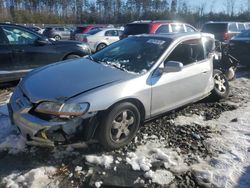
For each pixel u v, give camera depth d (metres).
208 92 5.49
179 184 3.32
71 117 3.42
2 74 6.62
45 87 3.70
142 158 3.72
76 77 3.93
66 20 63.22
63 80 3.85
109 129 3.74
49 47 7.27
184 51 4.88
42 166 3.53
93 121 3.58
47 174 3.39
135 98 3.95
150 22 10.97
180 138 4.36
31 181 3.25
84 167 3.54
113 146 3.86
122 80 3.92
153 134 4.43
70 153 3.80
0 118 4.80
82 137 3.60
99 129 3.70
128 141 4.02
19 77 6.89
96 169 3.51
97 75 4.00
